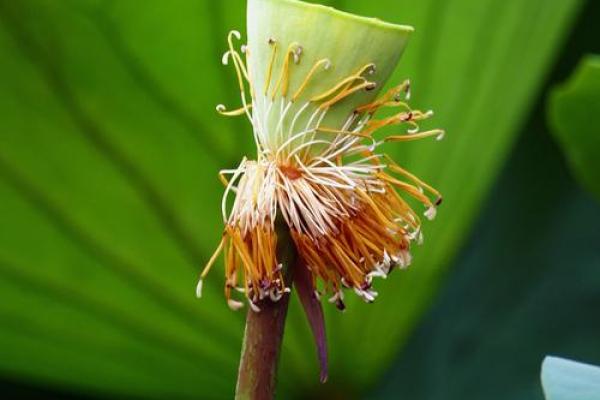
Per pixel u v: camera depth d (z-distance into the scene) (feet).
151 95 2.27
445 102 2.40
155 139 2.31
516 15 2.34
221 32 2.23
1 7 2.17
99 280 2.51
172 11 2.20
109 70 2.25
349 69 1.73
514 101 2.48
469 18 2.32
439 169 2.45
